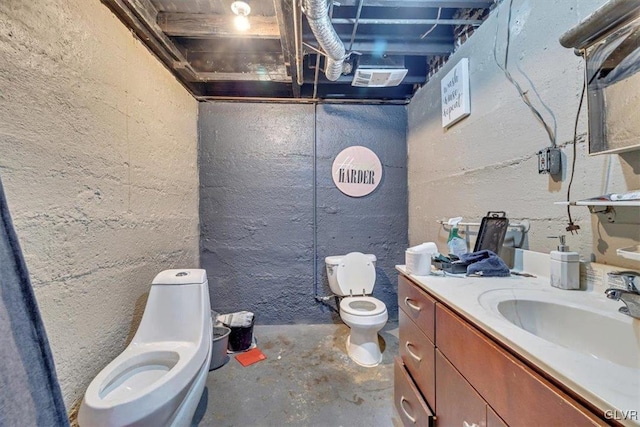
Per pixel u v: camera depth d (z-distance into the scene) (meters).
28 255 1.01
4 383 0.52
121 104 1.55
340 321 2.73
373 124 2.77
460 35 1.89
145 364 1.41
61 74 1.15
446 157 1.99
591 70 0.92
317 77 2.27
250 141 2.70
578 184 1.03
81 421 1.01
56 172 1.13
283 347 2.24
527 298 0.91
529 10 1.24
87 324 1.28
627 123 0.83
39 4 1.05
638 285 0.78
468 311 0.81
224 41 2.16
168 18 1.79
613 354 0.73
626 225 0.88
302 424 1.44
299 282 2.72
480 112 1.59
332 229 2.75
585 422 0.46
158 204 1.95
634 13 0.78
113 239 1.47
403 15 1.90
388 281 2.77
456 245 1.59
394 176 2.79
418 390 1.16
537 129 1.21
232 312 2.68
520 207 1.31
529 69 1.25
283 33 1.68
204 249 2.67
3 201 0.56
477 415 0.75
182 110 2.35
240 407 1.57
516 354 0.62
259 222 2.71
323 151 2.74
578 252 1.04
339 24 1.95
